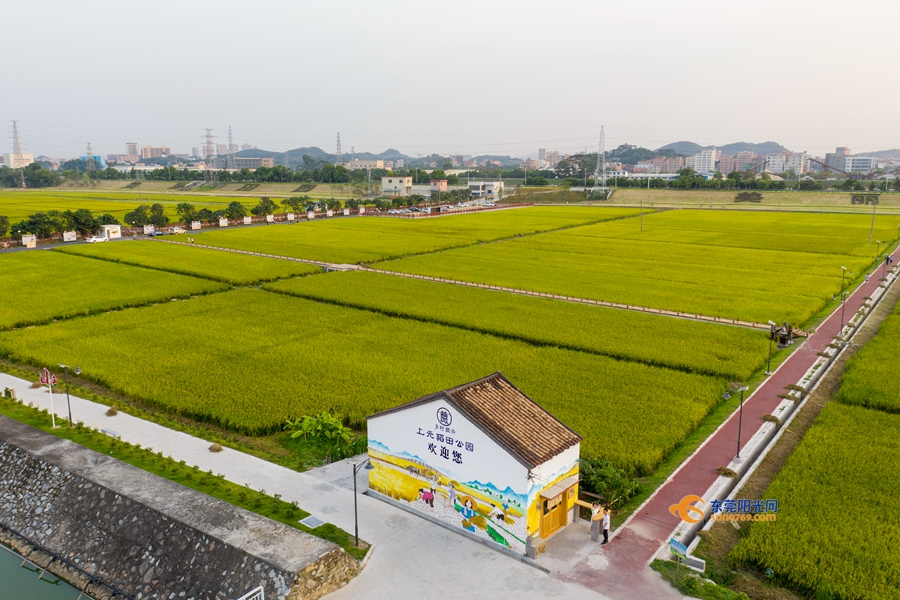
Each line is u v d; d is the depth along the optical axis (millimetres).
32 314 63875
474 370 48594
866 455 35250
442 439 27875
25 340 55094
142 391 43375
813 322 66438
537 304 71125
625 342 56375
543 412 29109
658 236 134125
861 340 60531
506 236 132250
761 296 76000
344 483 32250
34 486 30844
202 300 72000
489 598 23391
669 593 23750
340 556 24469
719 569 25688
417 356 52000
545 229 144750
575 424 38875
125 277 83812
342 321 63250
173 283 80000
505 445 25688
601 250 113438
